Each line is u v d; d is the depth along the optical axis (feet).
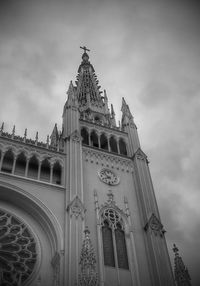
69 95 195.52
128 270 123.75
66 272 108.99
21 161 147.64
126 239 134.21
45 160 150.61
